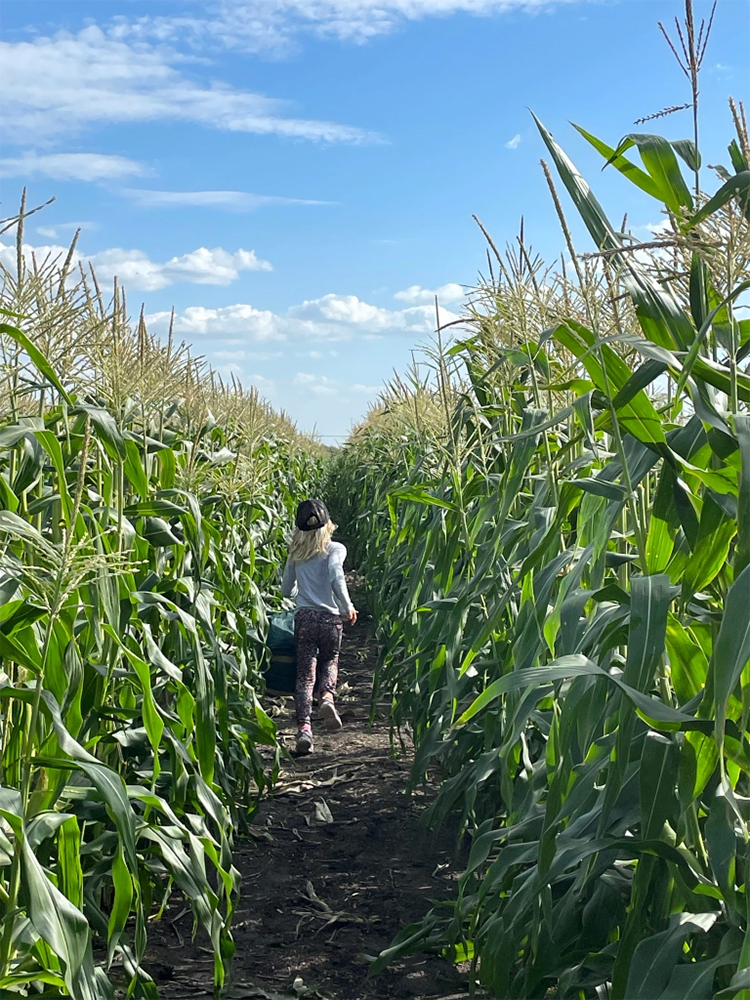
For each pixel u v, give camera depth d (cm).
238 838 495
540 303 319
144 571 394
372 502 1212
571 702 226
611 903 252
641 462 230
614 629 223
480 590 399
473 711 213
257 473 740
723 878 193
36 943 227
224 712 428
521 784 325
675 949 201
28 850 211
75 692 263
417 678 525
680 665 222
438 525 507
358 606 1242
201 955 375
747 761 201
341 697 830
